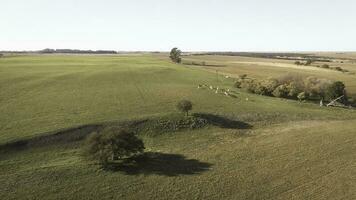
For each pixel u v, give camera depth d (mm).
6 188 31641
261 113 56875
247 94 72938
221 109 57000
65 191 31609
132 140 38156
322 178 35094
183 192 32031
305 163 38625
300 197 31406
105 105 55531
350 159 39906
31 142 40750
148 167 37031
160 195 31484
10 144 39688
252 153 41281
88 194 31312
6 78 72625
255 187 33094
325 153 41594
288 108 62531
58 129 43812
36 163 37062
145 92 66000
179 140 44969
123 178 34469
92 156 36812
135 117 49438
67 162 37375
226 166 37594
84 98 59562
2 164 36250
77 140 42656
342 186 33438
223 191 32281
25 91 62750
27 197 30438
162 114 51156
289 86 76375
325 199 31031
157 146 42938
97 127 45750
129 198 30938
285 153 41406
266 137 47000
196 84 78125
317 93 76188
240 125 51344
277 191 32438
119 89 67750
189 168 36969
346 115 61938
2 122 45844
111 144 37031
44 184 32562
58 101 56969
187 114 51656
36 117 48344
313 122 54844
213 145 43656
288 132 49250
